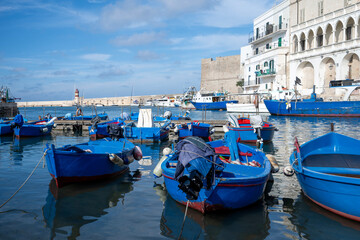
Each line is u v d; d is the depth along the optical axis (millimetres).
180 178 5375
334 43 39781
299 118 33594
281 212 6500
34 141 18641
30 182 8727
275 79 49906
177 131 19188
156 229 5727
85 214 6410
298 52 46812
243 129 16297
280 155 12969
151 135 17234
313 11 44812
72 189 8109
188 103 68125
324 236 5430
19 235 5422
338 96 35594
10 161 11820
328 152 8070
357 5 36781
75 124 25719
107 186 8422
